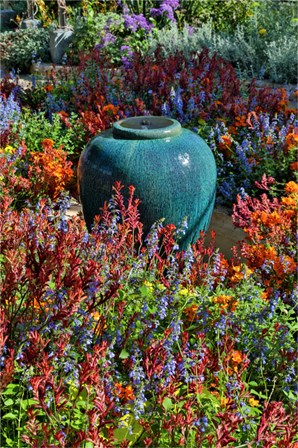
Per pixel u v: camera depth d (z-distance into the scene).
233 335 2.91
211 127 5.67
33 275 2.53
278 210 4.27
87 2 12.48
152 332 2.76
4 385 2.15
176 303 3.09
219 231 5.02
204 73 7.17
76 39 11.12
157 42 10.45
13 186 5.04
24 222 3.15
